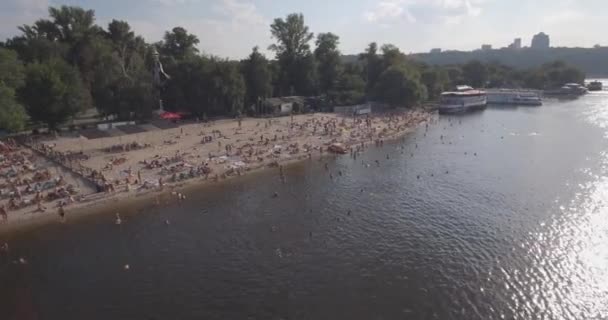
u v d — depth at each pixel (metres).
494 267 44.12
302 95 162.00
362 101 159.25
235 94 124.75
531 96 183.88
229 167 77.75
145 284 41.44
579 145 97.12
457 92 172.38
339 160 87.62
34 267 44.62
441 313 37.00
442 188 68.94
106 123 108.19
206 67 121.50
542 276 42.41
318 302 38.53
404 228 53.72
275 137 99.44
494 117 146.62
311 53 163.38
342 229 53.66
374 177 75.69
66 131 100.44
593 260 45.16
